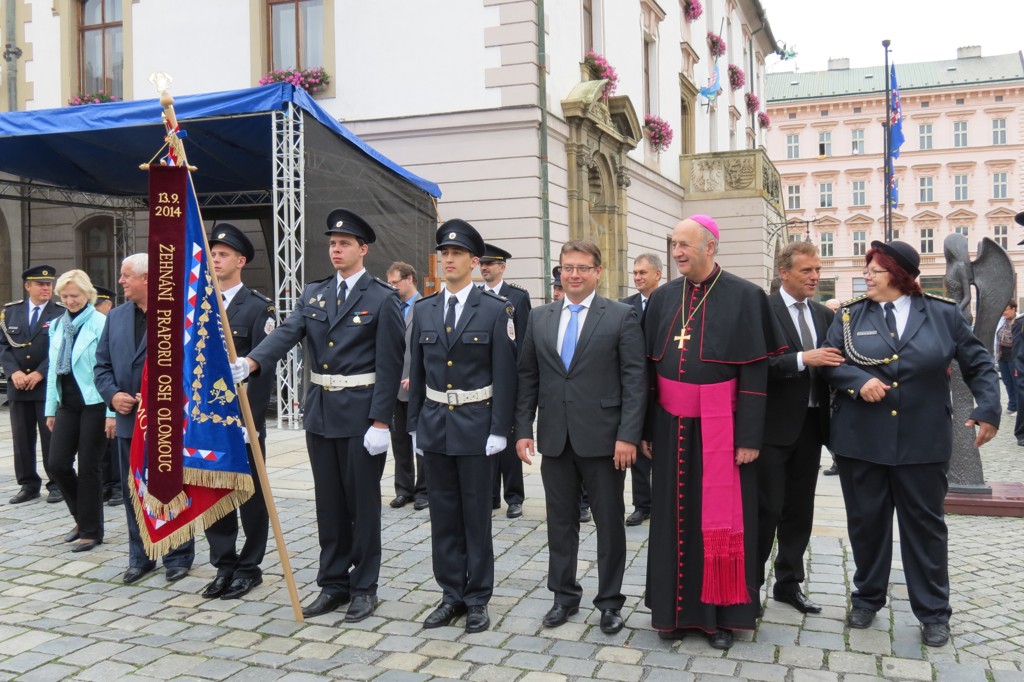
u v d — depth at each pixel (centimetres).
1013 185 5056
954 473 643
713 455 386
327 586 439
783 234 2583
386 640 397
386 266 1121
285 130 940
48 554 540
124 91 1412
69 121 972
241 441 427
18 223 1493
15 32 1484
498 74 1238
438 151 1273
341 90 1311
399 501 657
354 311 436
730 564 381
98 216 1525
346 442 432
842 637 394
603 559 404
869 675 353
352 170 1050
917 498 390
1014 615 420
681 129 2198
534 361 426
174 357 416
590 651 381
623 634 401
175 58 1381
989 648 380
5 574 500
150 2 1390
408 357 658
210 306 422
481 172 1253
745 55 3000
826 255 5341
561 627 409
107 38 1450
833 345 418
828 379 411
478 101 1250
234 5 1348
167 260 413
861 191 5269
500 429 413
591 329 410
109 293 801
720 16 2566
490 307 425
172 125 414
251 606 445
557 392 410
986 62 5259
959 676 351
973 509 626
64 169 1250
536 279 1241
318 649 387
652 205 1912
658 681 349
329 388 434
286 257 952
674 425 394
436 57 1266
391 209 1136
